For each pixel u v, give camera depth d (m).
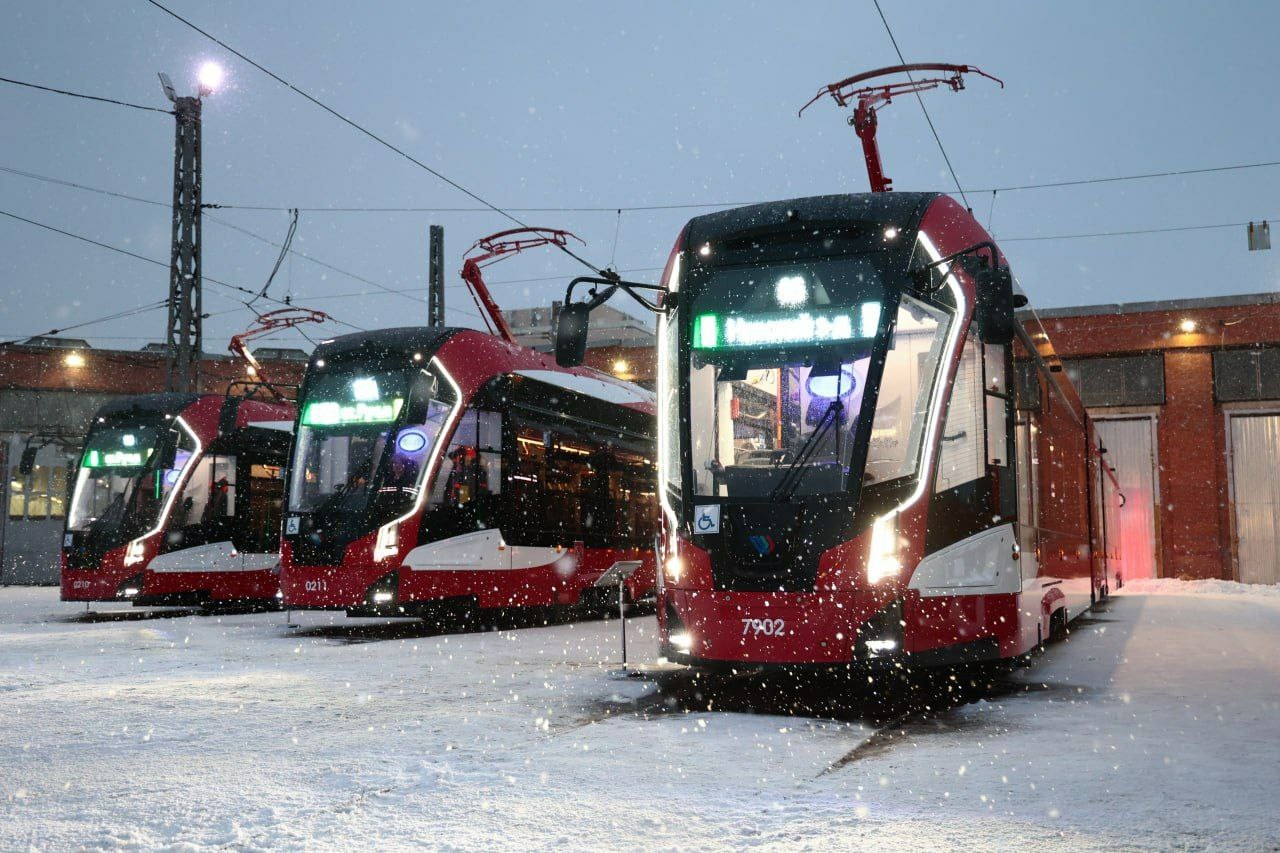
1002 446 8.40
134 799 4.74
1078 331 34.81
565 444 15.85
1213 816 4.48
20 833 4.21
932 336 7.81
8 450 35.12
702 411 8.00
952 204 8.50
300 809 4.56
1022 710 7.46
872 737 6.38
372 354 14.06
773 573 7.49
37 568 35.19
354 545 13.30
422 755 5.73
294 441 14.05
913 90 14.20
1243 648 12.01
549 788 4.96
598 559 16.36
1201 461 33.59
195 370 23.14
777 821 4.39
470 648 11.93
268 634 14.09
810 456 7.66
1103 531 18.59
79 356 35.97
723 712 7.34
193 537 18.64
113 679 9.05
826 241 8.09
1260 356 33.41
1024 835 4.19
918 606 7.39
